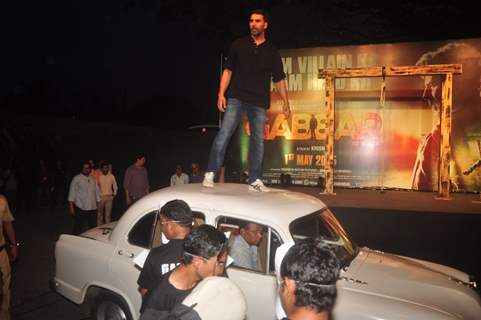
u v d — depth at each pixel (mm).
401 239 10492
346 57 20203
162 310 2611
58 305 6266
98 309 4746
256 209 4086
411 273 4266
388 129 19984
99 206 10555
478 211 14102
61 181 14961
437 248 9750
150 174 22641
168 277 2684
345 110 20438
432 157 19500
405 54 19500
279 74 5539
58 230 11180
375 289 3834
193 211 4332
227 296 2047
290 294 1762
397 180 19953
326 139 17891
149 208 4543
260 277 3879
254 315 3855
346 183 20531
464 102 18812
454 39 18844
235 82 5387
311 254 1744
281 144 21219
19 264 8164
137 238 4531
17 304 6281
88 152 19438
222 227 4207
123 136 21578
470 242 10234
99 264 4664
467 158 18891
